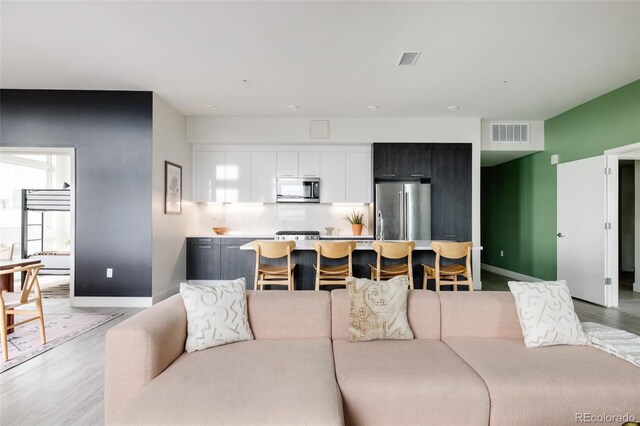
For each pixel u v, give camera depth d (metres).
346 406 1.52
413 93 4.29
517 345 1.99
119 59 3.33
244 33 2.84
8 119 4.15
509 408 1.52
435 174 5.36
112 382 1.57
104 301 4.16
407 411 1.53
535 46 3.05
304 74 3.70
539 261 5.64
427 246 3.79
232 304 2.07
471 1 2.40
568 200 4.95
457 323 2.17
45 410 1.95
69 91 4.18
